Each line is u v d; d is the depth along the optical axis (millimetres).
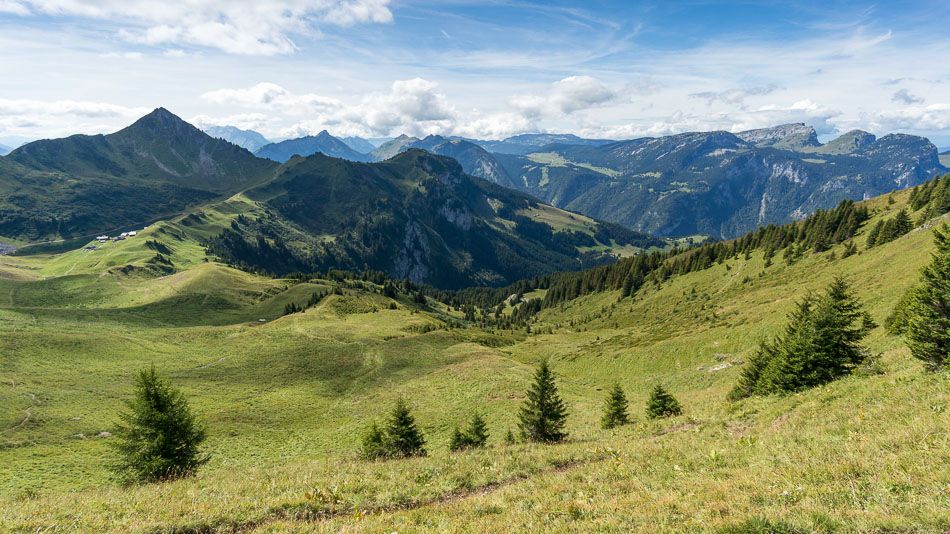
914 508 7957
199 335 119875
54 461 48000
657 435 23797
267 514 12883
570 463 18109
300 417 67812
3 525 12203
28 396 69812
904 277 55781
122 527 12016
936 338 19359
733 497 10062
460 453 22344
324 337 112438
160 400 28562
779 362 29109
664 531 8828
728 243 185375
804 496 9398
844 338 27078
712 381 56438
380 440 34125
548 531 9773
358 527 11070
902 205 126875
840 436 13828
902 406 14977
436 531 10391
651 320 131250
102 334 105875
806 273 101750
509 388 67312
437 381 77562
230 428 60375
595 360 90375
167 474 26516
